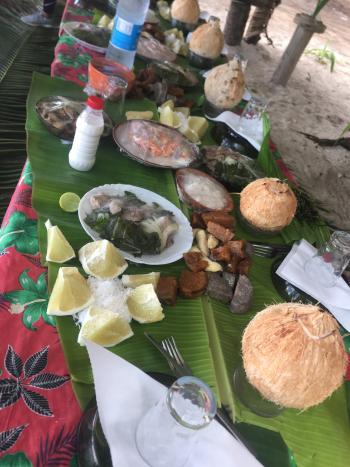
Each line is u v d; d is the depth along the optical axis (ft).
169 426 1.39
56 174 2.81
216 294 2.41
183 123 3.74
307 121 9.06
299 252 2.95
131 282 2.22
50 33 8.00
